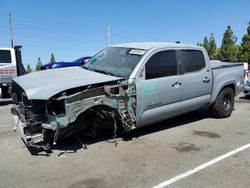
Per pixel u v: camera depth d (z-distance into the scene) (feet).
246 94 38.58
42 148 18.70
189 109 23.66
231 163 16.94
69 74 19.81
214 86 25.39
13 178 15.44
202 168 16.31
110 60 21.89
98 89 18.04
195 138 21.30
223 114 26.73
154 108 20.90
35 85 17.60
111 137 21.30
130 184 14.65
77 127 19.39
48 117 17.37
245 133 22.50
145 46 21.89
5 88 41.27
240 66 27.99
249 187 14.25
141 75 19.98
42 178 15.39
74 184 14.73
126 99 19.35
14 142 20.75
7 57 41.37
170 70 21.75
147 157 17.89
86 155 18.22
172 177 15.30
